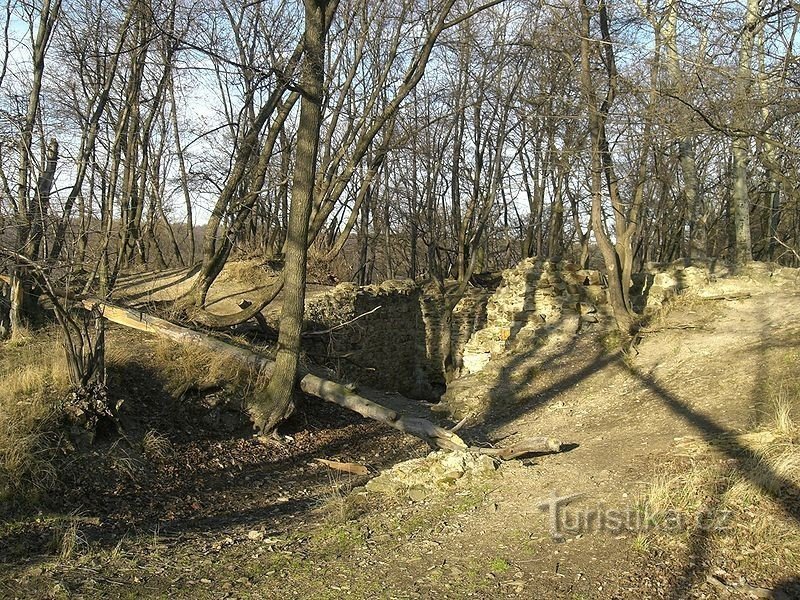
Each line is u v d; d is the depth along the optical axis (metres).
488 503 6.25
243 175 13.66
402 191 27.97
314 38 9.20
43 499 6.60
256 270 17.50
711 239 29.05
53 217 8.10
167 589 4.55
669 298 14.61
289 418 10.48
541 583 4.47
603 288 14.91
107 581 4.68
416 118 22.73
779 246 27.17
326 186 13.34
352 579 4.64
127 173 11.52
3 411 7.27
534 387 12.40
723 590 4.34
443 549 5.13
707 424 8.44
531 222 25.16
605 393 11.41
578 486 6.48
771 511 5.34
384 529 5.71
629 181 15.90
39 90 10.53
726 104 7.06
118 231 9.55
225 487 8.02
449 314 17.42
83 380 8.07
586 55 12.28
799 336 11.33
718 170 26.00
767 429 7.43
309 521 6.41
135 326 10.99
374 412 9.32
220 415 9.70
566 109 14.54
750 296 14.04
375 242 29.42
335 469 9.00
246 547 5.54
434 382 18.52
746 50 7.27
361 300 16.22
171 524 6.58
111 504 6.96
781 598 4.25
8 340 10.17
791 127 7.62
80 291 9.20
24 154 8.34
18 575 4.75
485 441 10.02
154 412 9.12
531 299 14.89
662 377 11.30
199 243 33.66
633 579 4.48
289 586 4.58
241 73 9.86
